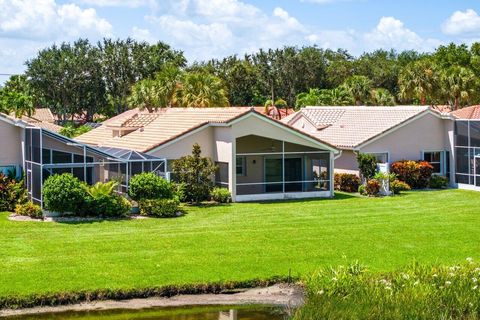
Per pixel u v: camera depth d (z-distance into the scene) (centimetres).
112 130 5062
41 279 2289
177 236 2972
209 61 10375
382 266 2464
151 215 3509
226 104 6725
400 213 3612
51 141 3709
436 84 7562
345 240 2897
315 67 10900
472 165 4684
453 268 2130
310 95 8012
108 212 3444
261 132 4125
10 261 2512
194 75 6581
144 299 2222
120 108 10931
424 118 4825
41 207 3441
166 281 2297
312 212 3650
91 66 10781
